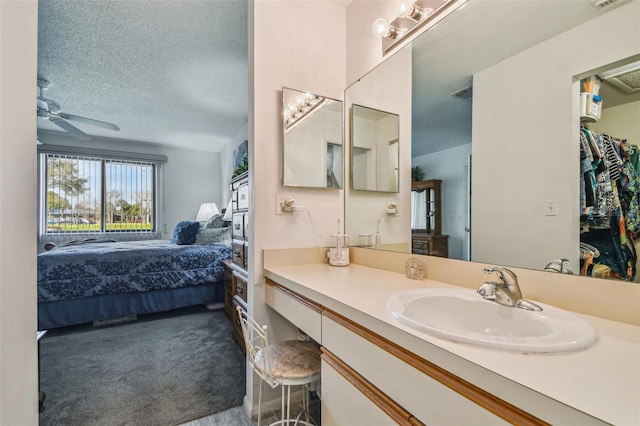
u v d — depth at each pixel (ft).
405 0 4.72
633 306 2.48
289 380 3.74
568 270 2.93
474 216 3.86
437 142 4.41
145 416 5.20
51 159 15.23
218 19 7.06
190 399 5.68
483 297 3.11
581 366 1.79
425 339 2.23
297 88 5.70
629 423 1.29
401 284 4.05
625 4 2.59
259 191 5.33
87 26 7.23
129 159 16.75
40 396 5.24
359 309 2.95
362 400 2.89
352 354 3.06
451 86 4.20
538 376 1.68
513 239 3.42
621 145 2.59
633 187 2.52
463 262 3.92
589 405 1.42
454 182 4.14
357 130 5.95
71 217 15.62
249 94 5.57
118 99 11.41
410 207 4.83
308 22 5.85
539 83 3.22
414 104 4.77
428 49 4.54
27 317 2.62
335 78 6.15
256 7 5.35
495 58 3.66
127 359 7.32
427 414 2.20
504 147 3.54
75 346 8.05
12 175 2.33
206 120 13.65
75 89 10.56
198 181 18.72
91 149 15.80
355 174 6.00
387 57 5.28
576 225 2.88
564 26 3.01
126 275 9.98
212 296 11.44
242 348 7.62
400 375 2.46
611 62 2.67
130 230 16.96
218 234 12.98
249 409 5.23
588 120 2.82
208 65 9.09
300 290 4.11
